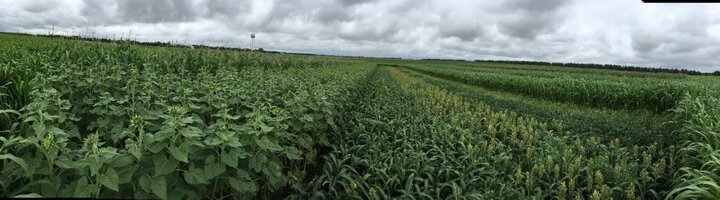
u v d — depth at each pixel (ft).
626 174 17.34
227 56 48.70
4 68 19.45
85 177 8.82
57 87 18.42
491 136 25.80
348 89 39.19
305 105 20.71
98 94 19.54
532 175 17.31
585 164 20.01
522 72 149.28
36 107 11.59
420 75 123.13
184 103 16.66
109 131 14.53
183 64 35.91
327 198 15.71
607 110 47.50
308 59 88.94
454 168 18.01
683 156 19.85
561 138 24.66
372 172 16.61
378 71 135.13
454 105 41.73
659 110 45.98
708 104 29.81
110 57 30.22
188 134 10.12
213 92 19.75
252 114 13.03
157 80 24.59
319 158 21.97
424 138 23.52
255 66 49.11
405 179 16.48
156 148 9.78
